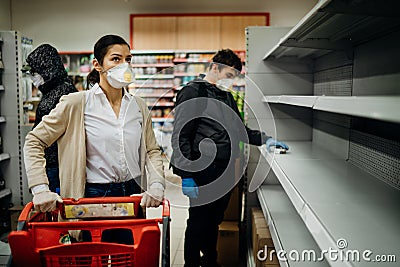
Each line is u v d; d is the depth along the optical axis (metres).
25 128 3.99
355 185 1.98
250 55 3.47
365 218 1.48
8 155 3.98
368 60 2.40
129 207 1.74
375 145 2.20
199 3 7.24
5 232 3.94
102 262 1.46
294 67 3.49
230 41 7.02
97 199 1.71
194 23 7.04
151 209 3.76
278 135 3.57
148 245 1.43
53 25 7.51
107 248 1.46
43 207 1.63
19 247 1.41
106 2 7.39
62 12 7.48
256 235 2.67
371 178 2.14
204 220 2.56
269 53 3.04
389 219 1.47
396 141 1.94
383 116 0.99
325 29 2.21
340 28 2.17
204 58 7.00
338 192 1.84
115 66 1.86
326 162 2.59
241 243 3.30
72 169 1.88
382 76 2.19
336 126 2.90
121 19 7.40
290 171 2.30
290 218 2.46
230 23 7.01
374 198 1.74
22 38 4.52
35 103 6.47
